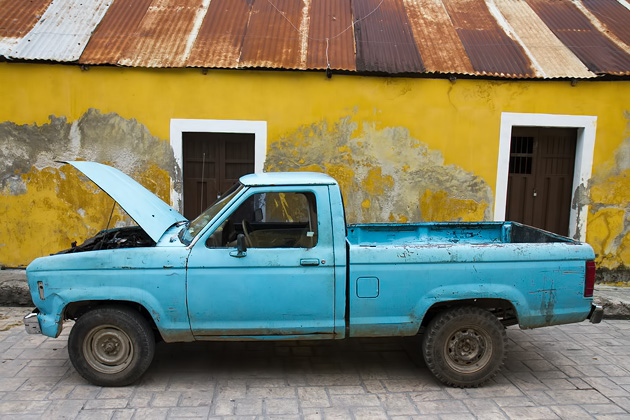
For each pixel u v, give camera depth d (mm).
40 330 3789
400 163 6387
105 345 3793
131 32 6523
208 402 3643
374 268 3744
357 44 6500
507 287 3797
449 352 3885
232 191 4246
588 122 6352
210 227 3771
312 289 3742
